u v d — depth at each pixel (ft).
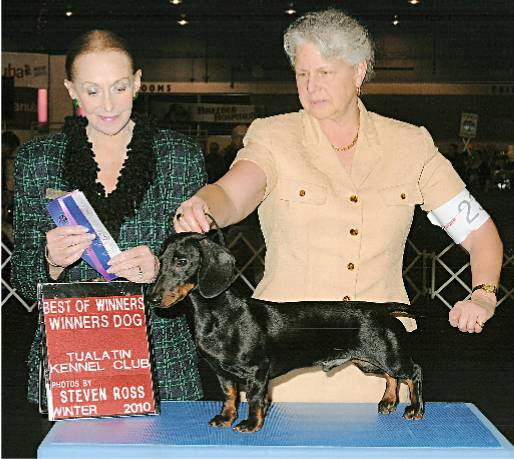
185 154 8.60
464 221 8.48
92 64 7.80
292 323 7.13
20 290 8.53
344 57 7.82
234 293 7.11
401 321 8.02
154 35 61.36
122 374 7.61
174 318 8.60
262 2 60.54
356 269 8.29
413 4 60.13
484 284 8.16
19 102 47.26
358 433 7.01
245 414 7.62
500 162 55.42
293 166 8.21
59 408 7.45
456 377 22.29
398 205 8.30
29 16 56.65
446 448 6.61
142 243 8.41
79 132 8.49
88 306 7.66
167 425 7.30
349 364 8.36
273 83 62.69
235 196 7.75
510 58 63.10
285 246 8.36
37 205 8.39
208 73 62.49
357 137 8.36
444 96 63.62
